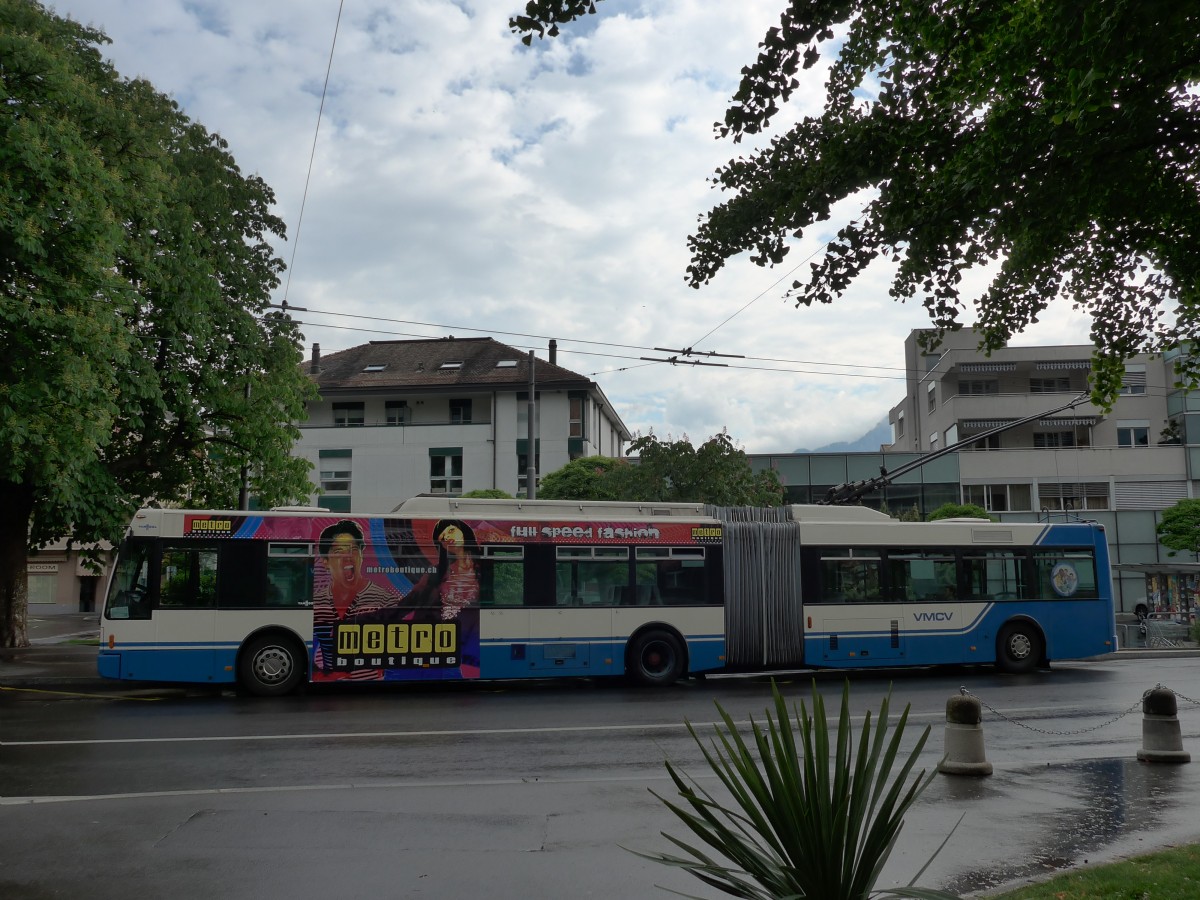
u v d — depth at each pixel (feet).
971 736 32.24
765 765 14.24
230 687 59.47
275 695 54.70
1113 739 40.29
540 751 37.47
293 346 82.69
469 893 20.48
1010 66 20.86
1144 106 20.30
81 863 22.52
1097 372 29.81
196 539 54.65
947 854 23.09
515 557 58.54
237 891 20.56
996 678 63.57
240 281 78.95
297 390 84.53
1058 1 18.15
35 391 56.85
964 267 26.53
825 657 62.54
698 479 95.61
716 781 31.83
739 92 22.30
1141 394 166.50
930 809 27.43
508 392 161.17
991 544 66.95
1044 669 70.13
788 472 155.74
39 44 58.65
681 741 39.78
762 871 13.93
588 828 25.70
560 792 30.04
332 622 55.42
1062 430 167.53
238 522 55.16
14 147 55.47
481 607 57.47
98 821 26.35
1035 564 67.51
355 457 161.99
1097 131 20.90
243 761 35.22
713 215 26.48
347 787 30.71
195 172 77.00
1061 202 21.95
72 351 58.70
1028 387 172.45
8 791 30.17
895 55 24.32
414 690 58.49
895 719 45.52
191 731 42.22
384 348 178.19
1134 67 19.62
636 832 25.30
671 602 60.64
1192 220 24.13
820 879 13.73
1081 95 18.47
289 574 55.36
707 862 14.20
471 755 36.58
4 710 49.21
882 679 63.93
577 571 59.41
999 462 156.97
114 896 20.24
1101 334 29.50
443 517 57.98
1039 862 22.40
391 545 56.85
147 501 84.23
